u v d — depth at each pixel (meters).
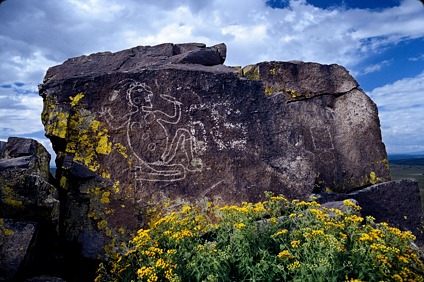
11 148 3.83
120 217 4.10
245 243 3.13
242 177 4.57
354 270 2.84
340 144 5.43
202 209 4.32
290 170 4.76
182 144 4.57
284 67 5.55
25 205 3.36
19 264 3.15
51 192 3.59
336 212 3.48
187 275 3.03
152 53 5.50
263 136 4.87
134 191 4.26
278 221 3.69
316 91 5.55
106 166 4.29
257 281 2.91
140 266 3.37
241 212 3.42
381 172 5.41
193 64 5.36
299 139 4.99
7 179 3.35
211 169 4.54
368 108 5.60
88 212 4.05
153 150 4.48
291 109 5.37
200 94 4.84
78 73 4.99
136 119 4.54
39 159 3.83
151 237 3.45
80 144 4.33
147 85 4.70
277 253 3.29
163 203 4.27
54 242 3.88
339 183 5.26
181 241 3.24
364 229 3.39
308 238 2.96
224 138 4.72
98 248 3.91
